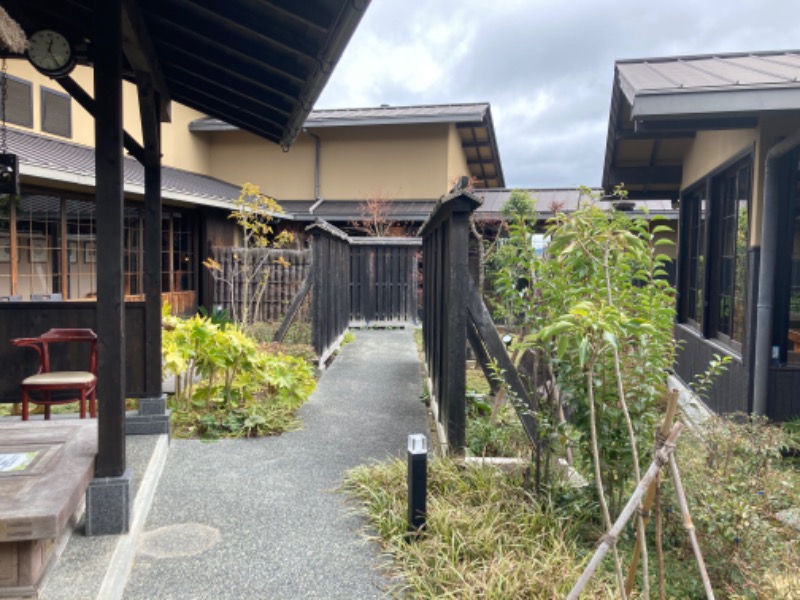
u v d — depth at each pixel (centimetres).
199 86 438
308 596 241
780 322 466
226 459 404
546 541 280
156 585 248
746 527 254
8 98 850
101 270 275
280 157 1470
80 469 248
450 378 377
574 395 287
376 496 320
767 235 449
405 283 1214
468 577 243
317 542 287
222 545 283
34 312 429
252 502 333
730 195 565
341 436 463
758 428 349
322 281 738
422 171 1423
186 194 988
